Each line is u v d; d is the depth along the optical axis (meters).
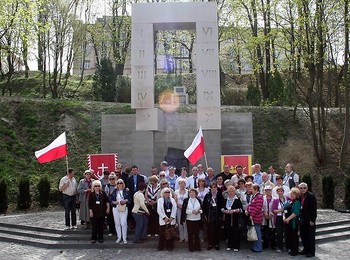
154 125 20.34
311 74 23.98
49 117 27.64
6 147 24.75
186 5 20.52
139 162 20.42
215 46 20.45
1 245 13.95
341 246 13.42
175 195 13.21
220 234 12.91
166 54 42.34
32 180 23.12
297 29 24.73
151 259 11.68
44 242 13.72
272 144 26.56
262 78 34.03
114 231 14.18
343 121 27.89
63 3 33.34
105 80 33.31
